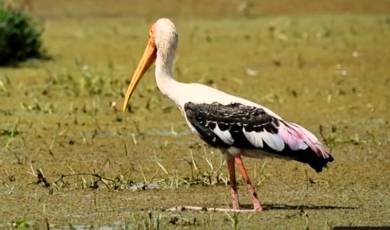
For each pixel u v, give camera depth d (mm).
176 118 16500
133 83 12117
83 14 28219
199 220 10727
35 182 12438
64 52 22656
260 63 21719
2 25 20938
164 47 11672
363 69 21078
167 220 10727
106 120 16266
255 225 10547
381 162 13711
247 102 11242
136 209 11250
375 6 30406
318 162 11023
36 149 14266
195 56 22484
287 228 10445
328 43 24312
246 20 28109
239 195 11977
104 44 23766
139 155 13969
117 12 28812
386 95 18500
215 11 29531
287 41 24594
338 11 29734
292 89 18969
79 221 10789
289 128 11031
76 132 15367
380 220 10797
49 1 29531
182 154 14031
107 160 13578
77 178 12695
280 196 11914
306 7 30250
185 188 12258
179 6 30016
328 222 10688
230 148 11109
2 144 14555
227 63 21656
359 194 12031
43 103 17469
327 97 18266
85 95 18219
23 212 11172
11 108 17062
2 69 20562
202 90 11453
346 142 14867
